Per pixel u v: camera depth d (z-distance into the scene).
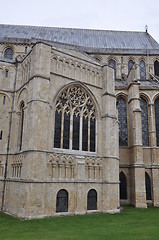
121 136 45.12
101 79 35.94
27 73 31.39
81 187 29.47
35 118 26.91
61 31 61.22
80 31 63.03
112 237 18.42
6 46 50.69
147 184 42.06
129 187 41.78
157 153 43.06
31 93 28.12
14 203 26.98
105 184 31.53
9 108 32.84
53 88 30.08
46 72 29.08
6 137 31.56
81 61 34.03
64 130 30.56
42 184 25.80
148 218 27.53
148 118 45.38
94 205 30.52
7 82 33.62
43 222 23.34
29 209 24.47
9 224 22.30
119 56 55.47
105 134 33.41
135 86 43.69
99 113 34.44
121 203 41.34
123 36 63.97
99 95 35.16
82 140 32.06
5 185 29.80
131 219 26.67
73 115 31.95
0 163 30.67
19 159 28.58
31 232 19.52
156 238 18.20
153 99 45.66
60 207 27.42
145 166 42.50
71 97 32.22
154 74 54.78
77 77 33.12
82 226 22.30
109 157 32.38
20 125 31.64
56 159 28.23
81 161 30.34
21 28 58.91
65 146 30.17
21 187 25.88
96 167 31.95
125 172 42.62
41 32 58.62
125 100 46.94
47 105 28.22
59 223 23.25
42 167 26.25
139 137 41.06
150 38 63.91
